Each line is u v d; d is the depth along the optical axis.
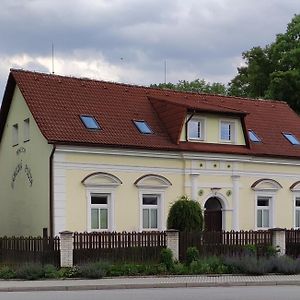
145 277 23.38
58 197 28.77
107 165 30.08
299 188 36.09
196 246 26.97
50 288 20.23
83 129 29.92
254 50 56.50
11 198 33.25
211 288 20.70
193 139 32.66
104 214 30.11
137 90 34.94
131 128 31.53
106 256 25.47
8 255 26.91
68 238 24.64
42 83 31.84
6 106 33.62
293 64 53.19
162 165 31.58
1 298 17.58
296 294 18.45
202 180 32.56
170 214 29.34
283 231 29.02
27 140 31.47
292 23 55.22
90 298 17.34
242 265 24.81
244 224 33.94
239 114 33.66
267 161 34.91
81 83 33.19
